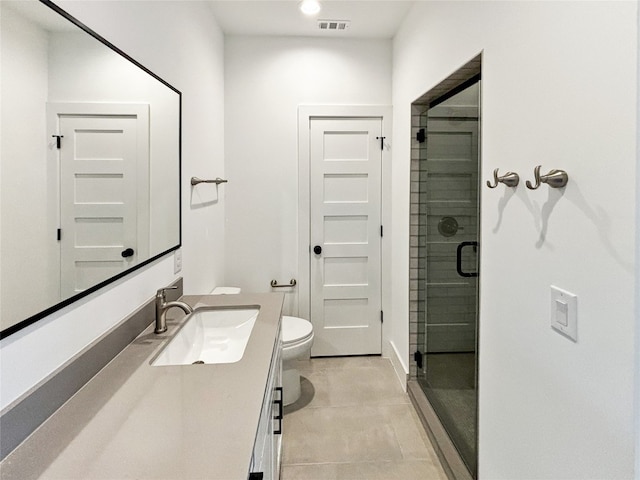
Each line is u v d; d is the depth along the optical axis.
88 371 1.10
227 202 3.08
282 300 1.96
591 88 0.92
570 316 1.00
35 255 0.90
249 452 0.79
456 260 2.08
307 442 2.14
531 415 1.20
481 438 1.56
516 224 1.27
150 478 0.72
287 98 3.05
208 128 2.54
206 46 2.48
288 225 3.12
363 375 2.92
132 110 1.41
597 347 0.91
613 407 0.86
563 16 1.01
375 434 2.21
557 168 1.05
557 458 1.07
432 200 2.42
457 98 1.99
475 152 1.81
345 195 3.13
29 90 0.88
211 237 2.65
